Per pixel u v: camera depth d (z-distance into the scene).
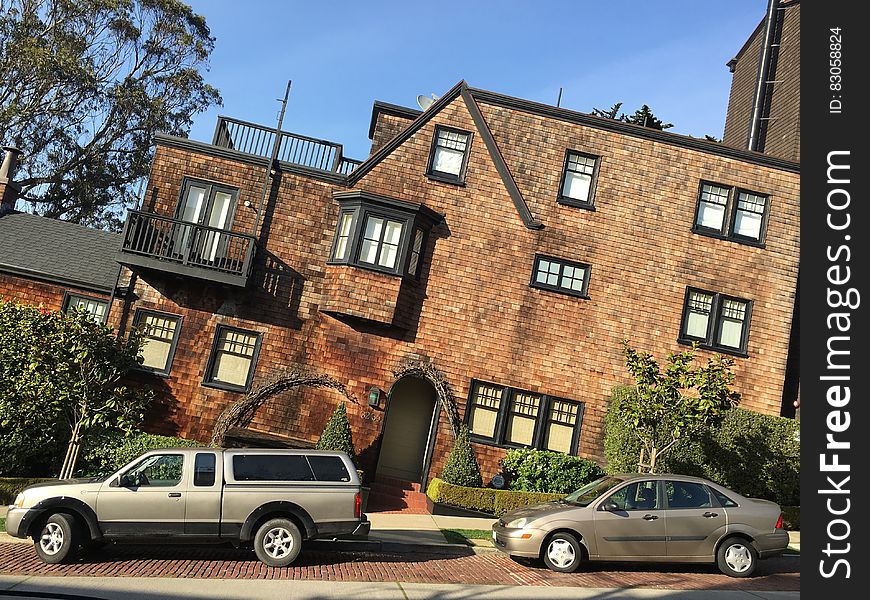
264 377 18.39
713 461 17.58
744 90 27.95
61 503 10.43
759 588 10.91
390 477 18.84
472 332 19.05
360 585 9.92
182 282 18.62
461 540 13.59
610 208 19.91
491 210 19.56
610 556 11.51
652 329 19.47
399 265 18.59
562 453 18.45
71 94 34.09
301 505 11.00
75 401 15.11
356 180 19.34
